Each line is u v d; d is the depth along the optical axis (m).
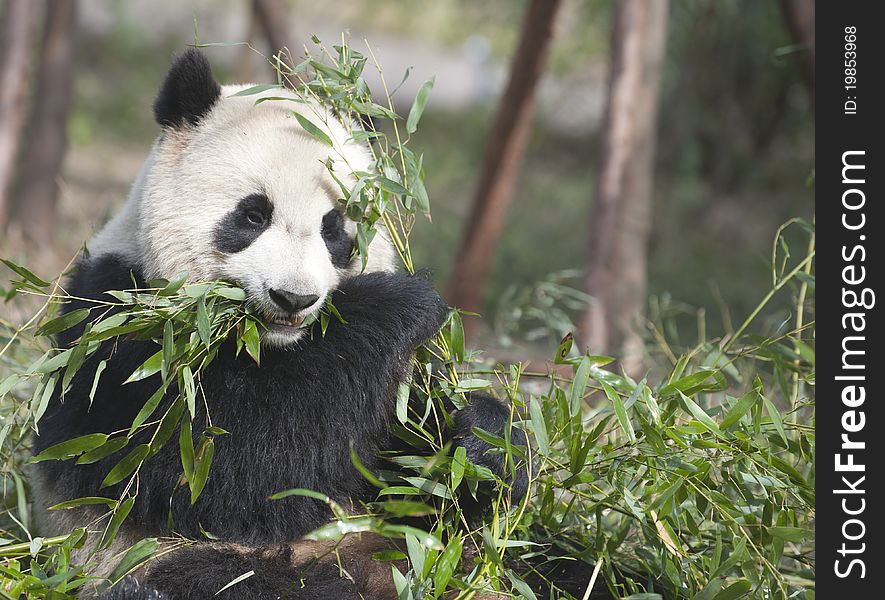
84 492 7.94
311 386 7.85
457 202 31.84
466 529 8.09
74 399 8.00
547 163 37.41
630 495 7.64
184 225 7.74
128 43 44.75
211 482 7.77
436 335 8.40
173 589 7.27
